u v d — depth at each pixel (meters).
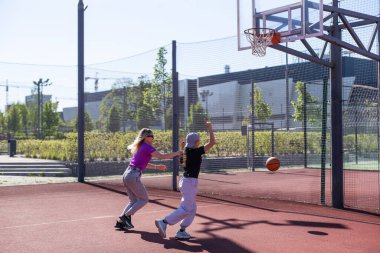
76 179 18.30
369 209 10.58
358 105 21.20
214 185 16.05
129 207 7.89
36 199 11.95
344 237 7.39
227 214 9.59
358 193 13.66
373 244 6.92
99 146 21.66
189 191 7.07
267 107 27.14
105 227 8.15
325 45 11.20
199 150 7.14
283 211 10.05
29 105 83.00
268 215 9.48
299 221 8.80
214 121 24.12
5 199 11.93
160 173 21.17
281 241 7.09
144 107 19.59
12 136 54.84
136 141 7.71
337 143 10.93
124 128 20.28
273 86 32.06
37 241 7.08
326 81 11.73
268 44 10.69
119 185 15.80
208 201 11.76
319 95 27.19
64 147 25.41
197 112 18.44
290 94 31.09
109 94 20.47
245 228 8.09
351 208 10.70
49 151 26.45
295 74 18.81
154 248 6.64
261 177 19.42
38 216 9.30
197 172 7.16
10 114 71.81
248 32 11.04
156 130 19.53
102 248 6.64
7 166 21.48
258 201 11.79
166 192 13.88
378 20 11.05
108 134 21.23
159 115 19.56
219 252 6.42
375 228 8.17
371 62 20.69
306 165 24.72
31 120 76.38
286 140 26.42
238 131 25.08
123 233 7.64
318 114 26.00
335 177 10.87
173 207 10.55
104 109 20.88
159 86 19.64
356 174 20.84
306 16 10.05
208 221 8.75
